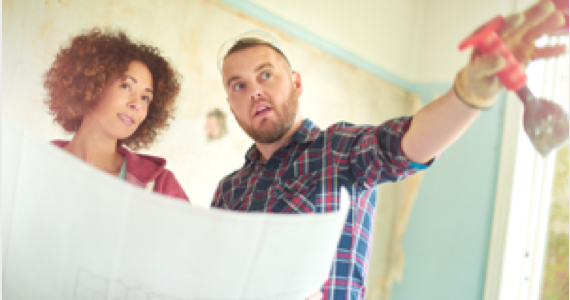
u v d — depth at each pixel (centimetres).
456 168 198
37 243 31
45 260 31
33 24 99
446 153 202
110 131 109
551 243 176
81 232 30
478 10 202
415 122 48
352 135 64
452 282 191
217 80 134
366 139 59
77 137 104
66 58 103
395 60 208
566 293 169
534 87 176
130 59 114
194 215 29
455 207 196
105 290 30
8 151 31
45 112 99
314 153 67
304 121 76
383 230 207
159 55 121
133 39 116
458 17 209
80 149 104
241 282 31
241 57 88
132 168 113
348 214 61
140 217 29
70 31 105
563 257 172
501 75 38
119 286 30
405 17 214
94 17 109
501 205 182
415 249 204
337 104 176
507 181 181
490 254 181
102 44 109
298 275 34
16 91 96
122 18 114
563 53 37
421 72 216
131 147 113
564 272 171
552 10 36
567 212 173
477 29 38
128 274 30
